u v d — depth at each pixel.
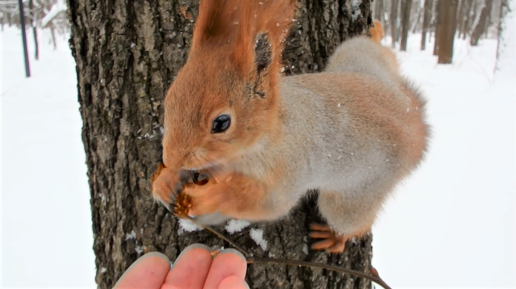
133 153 0.51
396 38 4.02
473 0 4.39
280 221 0.53
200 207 0.49
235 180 0.50
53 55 3.12
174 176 0.48
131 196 0.52
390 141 0.54
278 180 0.50
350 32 0.56
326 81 0.53
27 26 3.60
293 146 0.50
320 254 0.54
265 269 0.52
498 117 1.75
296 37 0.53
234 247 0.52
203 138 0.46
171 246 0.51
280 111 0.49
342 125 0.52
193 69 0.46
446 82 2.38
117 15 0.50
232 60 0.46
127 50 0.50
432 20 3.85
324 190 0.54
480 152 1.39
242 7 0.46
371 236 0.57
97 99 0.52
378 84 0.55
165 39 0.50
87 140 0.53
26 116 1.70
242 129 0.47
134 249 0.52
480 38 3.90
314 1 0.54
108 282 0.53
